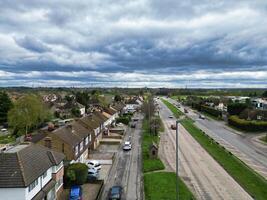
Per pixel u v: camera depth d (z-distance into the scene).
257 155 68.06
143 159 61.19
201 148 73.06
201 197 40.75
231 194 42.03
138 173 52.16
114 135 88.69
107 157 63.16
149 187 43.91
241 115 121.31
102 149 72.00
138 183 46.75
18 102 94.44
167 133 96.06
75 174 44.53
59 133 50.69
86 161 58.09
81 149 56.97
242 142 83.88
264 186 45.75
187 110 177.62
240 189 44.16
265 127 103.19
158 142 80.50
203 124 123.00
